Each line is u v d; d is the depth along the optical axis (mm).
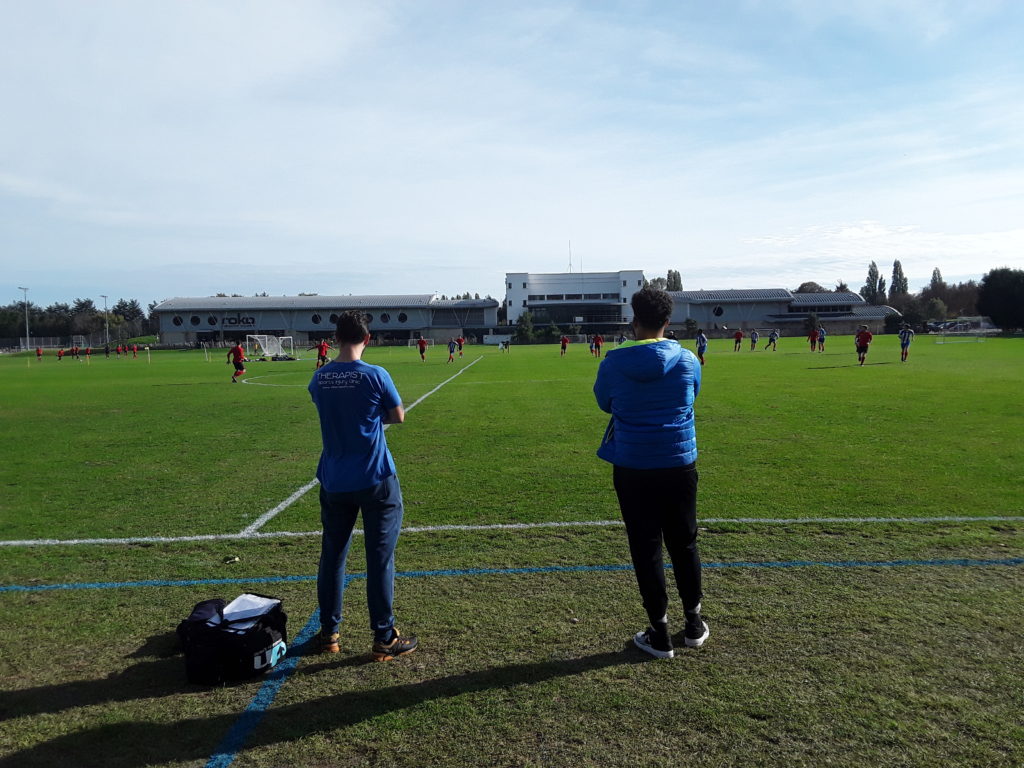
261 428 13375
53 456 10352
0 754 2779
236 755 2764
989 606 4062
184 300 112562
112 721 3021
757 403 15422
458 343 52938
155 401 19609
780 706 3037
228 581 4770
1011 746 2713
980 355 35375
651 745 2773
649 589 3498
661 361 3496
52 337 112375
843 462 8656
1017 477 7645
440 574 4801
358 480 3555
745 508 6418
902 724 2879
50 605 4352
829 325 101000
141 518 6543
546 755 2723
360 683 3340
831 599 4219
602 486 7570
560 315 109688
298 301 110875
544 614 4094
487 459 9328
